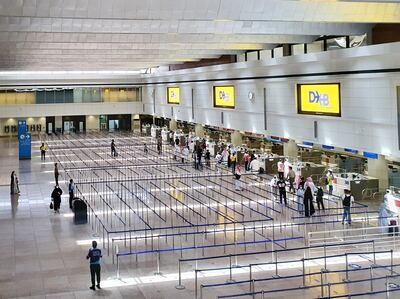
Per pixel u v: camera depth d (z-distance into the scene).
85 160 43.25
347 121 26.67
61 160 43.47
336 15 18.97
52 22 20.88
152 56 37.62
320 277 15.21
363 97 25.09
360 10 19.14
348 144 26.84
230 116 41.44
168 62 44.75
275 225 20.45
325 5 18.73
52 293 14.42
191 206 25.45
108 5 16.92
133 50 33.75
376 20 19.45
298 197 23.97
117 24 21.66
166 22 22.20
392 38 23.44
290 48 31.31
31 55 34.41
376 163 26.58
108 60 40.16
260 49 32.75
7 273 16.14
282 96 32.97
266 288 14.48
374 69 23.77
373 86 24.25
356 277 15.25
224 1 17.59
